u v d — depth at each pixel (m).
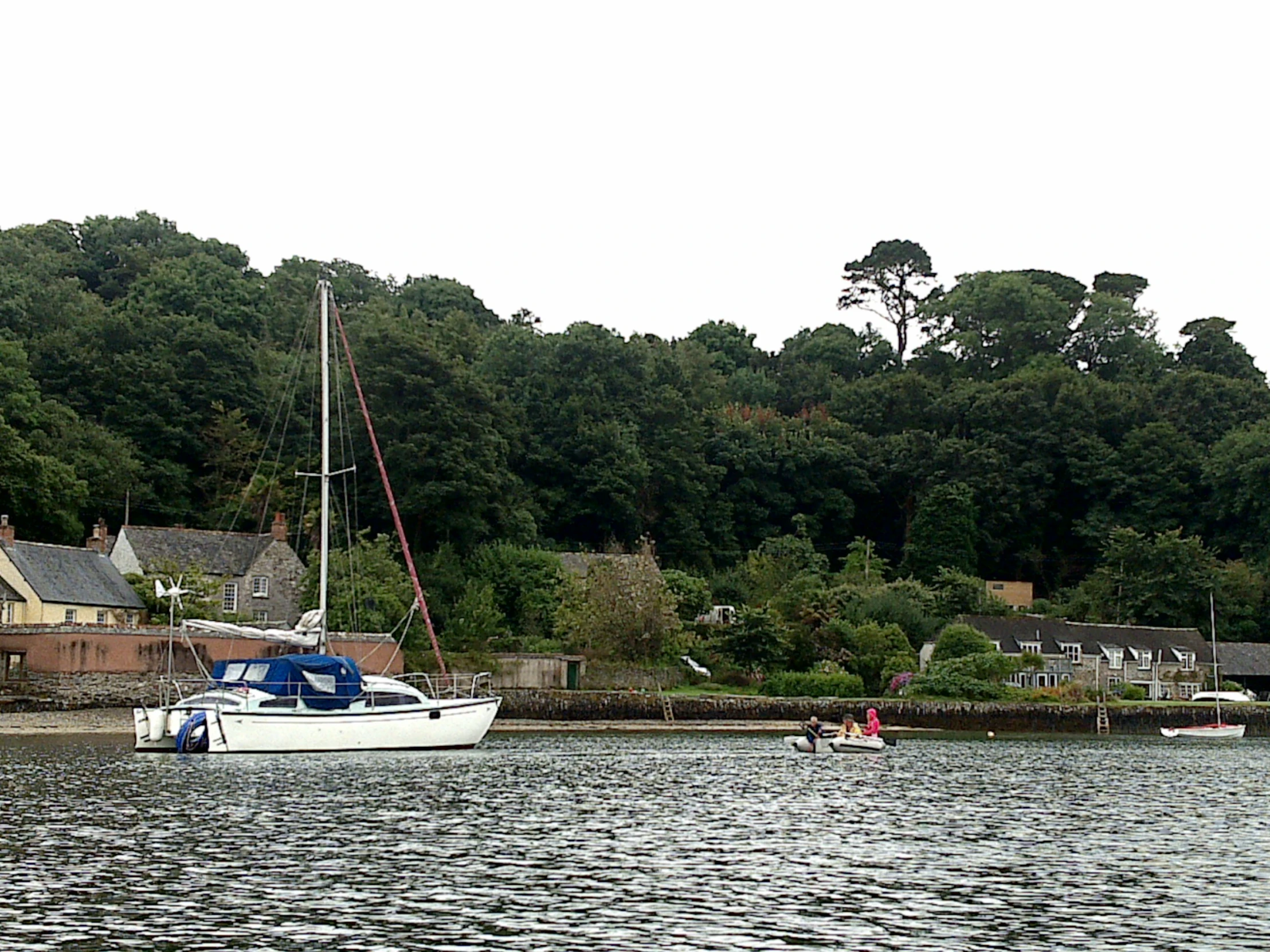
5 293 127.19
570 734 76.06
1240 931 24.05
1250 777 56.31
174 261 150.38
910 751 68.75
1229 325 190.38
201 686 73.31
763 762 57.91
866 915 24.80
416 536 112.81
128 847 29.92
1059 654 115.88
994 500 150.12
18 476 92.81
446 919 23.61
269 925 22.97
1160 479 149.88
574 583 97.00
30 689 69.69
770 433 156.62
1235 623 130.75
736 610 105.75
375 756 53.19
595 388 137.50
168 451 115.31
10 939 21.72
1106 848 33.62
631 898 25.72
